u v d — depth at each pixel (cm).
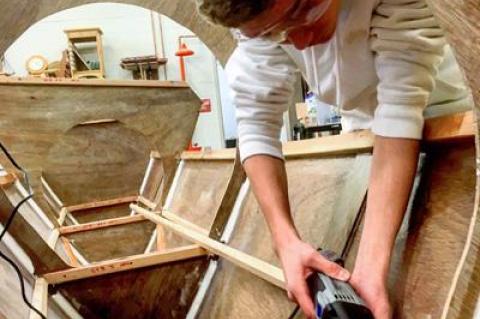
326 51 77
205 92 433
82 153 280
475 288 45
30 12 129
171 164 224
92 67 405
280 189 87
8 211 124
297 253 73
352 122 98
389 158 63
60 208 270
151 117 211
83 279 128
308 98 323
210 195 186
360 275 60
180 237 184
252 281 116
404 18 64
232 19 56
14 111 184
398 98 63
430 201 66
